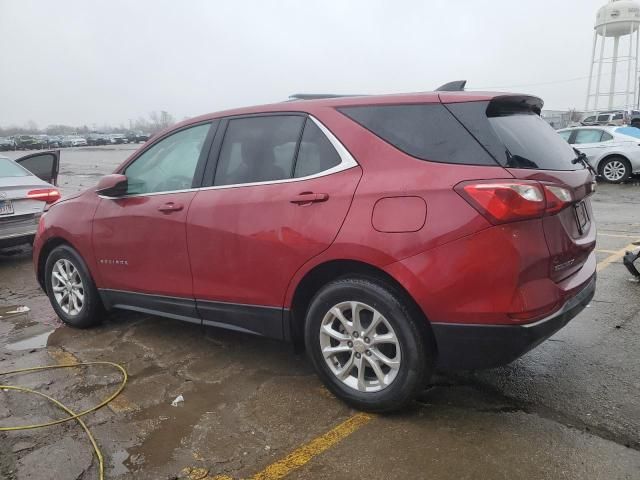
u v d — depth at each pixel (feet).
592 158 45.44
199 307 12.32
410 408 10.40
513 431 9.48
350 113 10.42
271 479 8.52
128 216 13.35
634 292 16.44
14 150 198.59
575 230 9.98
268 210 10.78
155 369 12.64
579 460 8.60
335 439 9.50
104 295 14.62
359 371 10.13
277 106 11.55
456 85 10.64
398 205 9.23
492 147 8.94
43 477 8.73
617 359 12.05
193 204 12.09
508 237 8.52
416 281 9.02
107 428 10.14
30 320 16.63
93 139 236.43
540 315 8.75
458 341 9.02
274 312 11.02
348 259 9.74
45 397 11.40
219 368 12.55
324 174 10.29
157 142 13.57
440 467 8.60
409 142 9.61
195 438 9.72
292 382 11.72
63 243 15.70
